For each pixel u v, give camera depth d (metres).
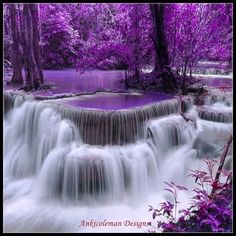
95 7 11.84
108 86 9.47
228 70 10.69
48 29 13.02
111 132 6.16
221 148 6.50
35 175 6.72
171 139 6.69
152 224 5.05
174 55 9.29
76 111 6.36
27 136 7.13
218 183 3.61
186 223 3.57
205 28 9.09
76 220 5.27
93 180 5.70
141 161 6.04
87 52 10.35
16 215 5.39
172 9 8.95
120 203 5.77
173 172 6.33
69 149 6.15
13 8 9.44
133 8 9.54
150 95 8.24
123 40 9.87
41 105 6.98
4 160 7.06
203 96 7.98
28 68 8.63
